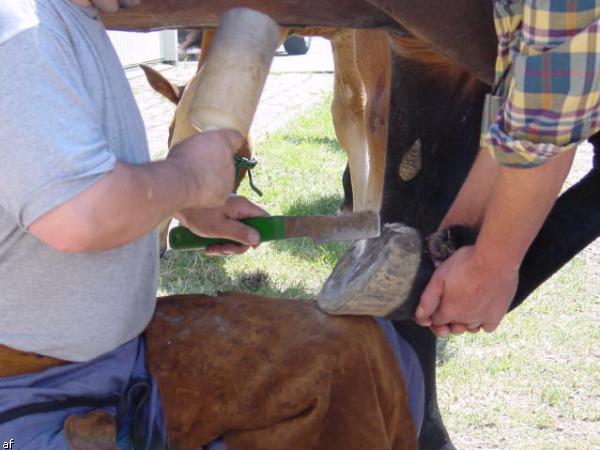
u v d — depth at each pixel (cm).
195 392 216
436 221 278
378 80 396
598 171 254
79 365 203
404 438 232
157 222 184
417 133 277
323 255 533
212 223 225
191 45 1434
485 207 227
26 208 171
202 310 230
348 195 598
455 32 231
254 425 215
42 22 176
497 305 220
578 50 175
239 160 254
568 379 408
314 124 957
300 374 215
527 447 358
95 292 196
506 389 400
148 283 211
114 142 193
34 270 190
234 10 207
